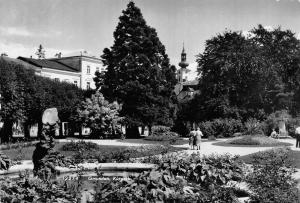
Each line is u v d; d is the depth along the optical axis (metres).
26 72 43.38
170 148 26.80
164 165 10.73
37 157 12.42
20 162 17.16
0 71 39.53
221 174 10.49
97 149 26.05
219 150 27.30
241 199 9.98
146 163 14.95
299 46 55.81
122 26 51.59
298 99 56.25
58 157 12.72
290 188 9.80
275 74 52.78
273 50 55.66
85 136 50.22
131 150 22.67
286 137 42.41
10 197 6.98
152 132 42.91
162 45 52.12
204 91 54.91
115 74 50.53
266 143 32.34
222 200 8.64
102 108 46.19
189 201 7.60
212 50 55.53
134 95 49.03
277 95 53.56
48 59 74.81
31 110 43.66
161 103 50.12
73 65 72.50
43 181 7.92
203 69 55.91
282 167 12.21
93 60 73.94
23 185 7.65
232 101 53.94
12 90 39.66
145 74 49.47
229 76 53.47
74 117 47.91
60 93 47.06
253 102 54.25
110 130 46.88
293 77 55.88
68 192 7.67
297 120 48.56
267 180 9.88
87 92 52.31
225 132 45.84
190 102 56.91
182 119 56.19
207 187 9.22
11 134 42.44
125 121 48.38
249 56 52.50
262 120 51.66
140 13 51.53
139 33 50.66
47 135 12.53
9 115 40.06
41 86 44.31
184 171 10.48
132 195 7.34
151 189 7.54
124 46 50.06
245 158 19.48
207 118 54.12
